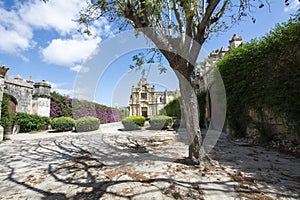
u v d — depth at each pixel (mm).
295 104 3477
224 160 3129
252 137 5020
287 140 3877
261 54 4492
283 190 1915
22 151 4398
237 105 5539
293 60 3596
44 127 10367
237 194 1860
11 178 2479
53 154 4039
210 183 2160
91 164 3146
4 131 6656
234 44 7320
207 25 3098
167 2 3135
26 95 10180
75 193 1981
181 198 1822
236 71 5516
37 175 2596
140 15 2820
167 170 2666
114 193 1964
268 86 4141
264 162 2943
